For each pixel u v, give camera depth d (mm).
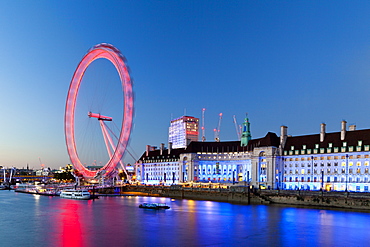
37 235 83625
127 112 163625
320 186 170875
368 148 156500
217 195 175125
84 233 85688
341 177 164125
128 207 141625
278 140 198125
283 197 149000
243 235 83000
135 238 80000
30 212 126250
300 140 188250
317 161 174500
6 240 78438
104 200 178750
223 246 73000
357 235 82375
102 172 169750
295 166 183500
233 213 119250
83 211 128125
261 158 196375
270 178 187500
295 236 81688
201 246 73000
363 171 156875
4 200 182125
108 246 73000
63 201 173750
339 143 168875
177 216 113125
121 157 162625
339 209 128125
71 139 175625
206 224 97312
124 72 164125
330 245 73812
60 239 79250
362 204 124250
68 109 176000
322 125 178750
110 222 101625
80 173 188750
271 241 77188
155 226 94812
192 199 183500
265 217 109250
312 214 114938
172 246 72938
